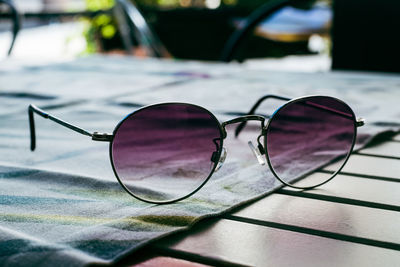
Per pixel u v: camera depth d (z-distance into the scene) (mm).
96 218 268
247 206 282
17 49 1744
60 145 386
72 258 226
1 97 539
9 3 841
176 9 1698
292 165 313
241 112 453
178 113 308
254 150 313
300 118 315
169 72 680
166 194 285
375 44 834
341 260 235
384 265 231
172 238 252
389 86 556
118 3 1072
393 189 301
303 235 254
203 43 1753
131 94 537
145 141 305
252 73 664
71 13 1025
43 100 521
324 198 291
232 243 248
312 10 1301
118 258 232
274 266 231
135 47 1765
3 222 264
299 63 1834
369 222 264
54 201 287
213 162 303
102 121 445
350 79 607
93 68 725
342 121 318
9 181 315
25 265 227
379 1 815
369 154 358
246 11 1605
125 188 284
